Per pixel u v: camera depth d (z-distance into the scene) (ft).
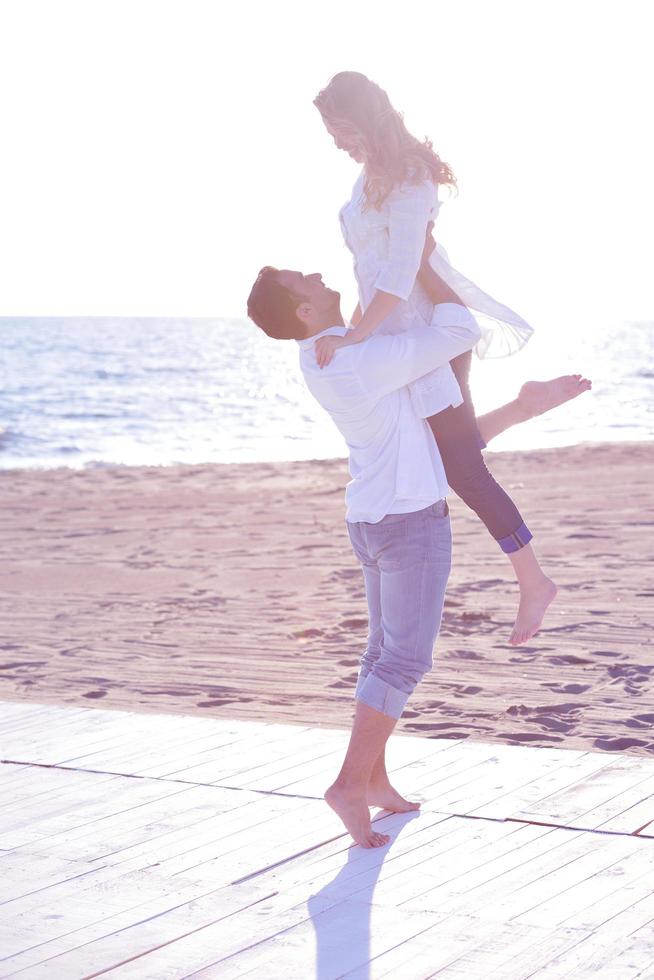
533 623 11.50
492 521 11.41
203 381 187.01
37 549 40.75
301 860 10.83
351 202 11.62
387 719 11.19
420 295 11.55
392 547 11.22
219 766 13.83
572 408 116.98
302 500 52.16
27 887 10.38
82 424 110.11
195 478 63.00
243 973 8.63
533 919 9.32
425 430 11.24
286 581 32.83
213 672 22.62
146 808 12.41
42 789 13.15
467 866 10.50
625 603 27.27
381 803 12.02
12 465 76.28
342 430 11.37
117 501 54.03
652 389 146.00
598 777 12.92
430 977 8.43
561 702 19.39
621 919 9.25
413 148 10.92
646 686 20.18
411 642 11.27
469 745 14.48
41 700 20.75
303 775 13.38
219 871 10.62
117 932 9.42
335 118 10.99
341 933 9.23
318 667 22.79
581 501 46.01
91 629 27.45
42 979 8.64
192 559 37.47
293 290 11.25
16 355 275.59
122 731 15.57
